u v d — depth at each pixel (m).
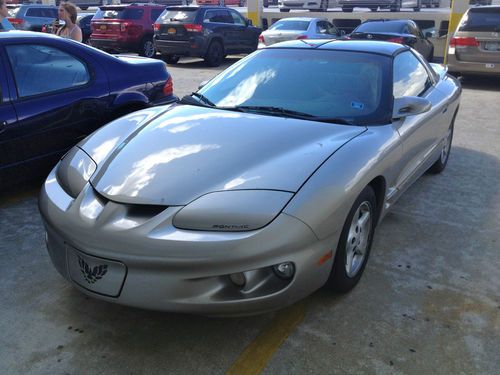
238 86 3.71
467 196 4.62
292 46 4.02
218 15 14.38
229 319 2.76
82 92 4.52
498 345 2.59
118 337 2.61
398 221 4.05
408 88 3.88
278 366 2.42
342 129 3.07
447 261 3.43
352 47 3.89
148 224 2.34
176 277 2.27
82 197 2.61
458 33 10.34
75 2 29.77
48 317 2.77
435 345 2.58
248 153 2.71
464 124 7.35
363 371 2.39
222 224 2.30
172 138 2.91
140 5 15.09
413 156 3.72
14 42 4.13
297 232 2.33
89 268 2.42
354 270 2.97
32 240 3.65
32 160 4.22
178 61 15.52
